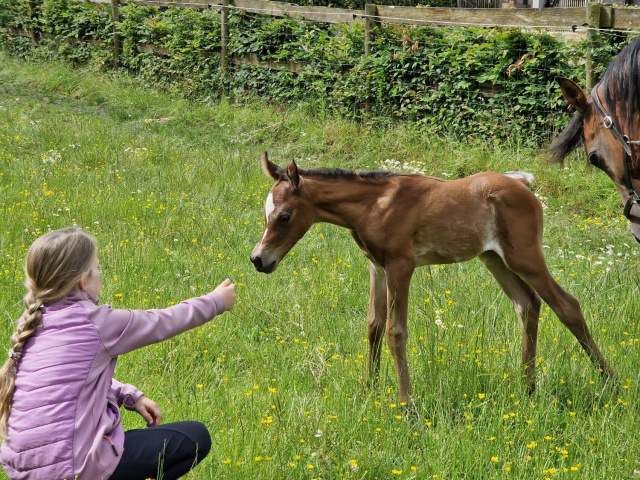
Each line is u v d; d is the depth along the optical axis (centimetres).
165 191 870
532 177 455
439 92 1045
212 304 285
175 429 287
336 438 368
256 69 1287
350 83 1145
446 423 387
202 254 670
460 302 545
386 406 405
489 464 351
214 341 505
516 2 2062
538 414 391
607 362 439
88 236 274
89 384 260
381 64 1099
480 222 422
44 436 252
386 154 1039
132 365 468
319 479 336
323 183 428
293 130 1150
